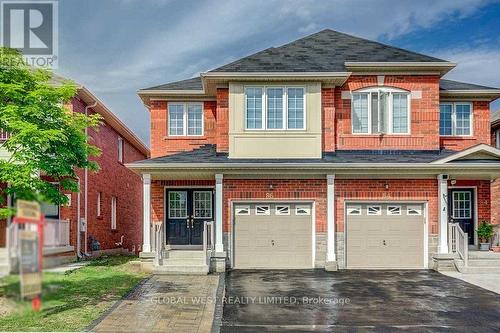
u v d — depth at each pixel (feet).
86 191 71.41
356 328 32.99
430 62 64.13
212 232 60.44
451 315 36.73
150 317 34.94
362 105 65.46
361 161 59.98
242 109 63.10
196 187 67.05
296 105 63.41
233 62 66.59
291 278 53.62
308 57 68.08
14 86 41.22
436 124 65.10
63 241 16.47
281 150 62.75
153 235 61.00
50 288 14.65
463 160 59.21
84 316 34.53
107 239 82.58
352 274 56.54
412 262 61.05
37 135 40.29
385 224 61.36
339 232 61.05
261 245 61.26
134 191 102.73
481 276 55.11
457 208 67.15
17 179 40.63
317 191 61.31
